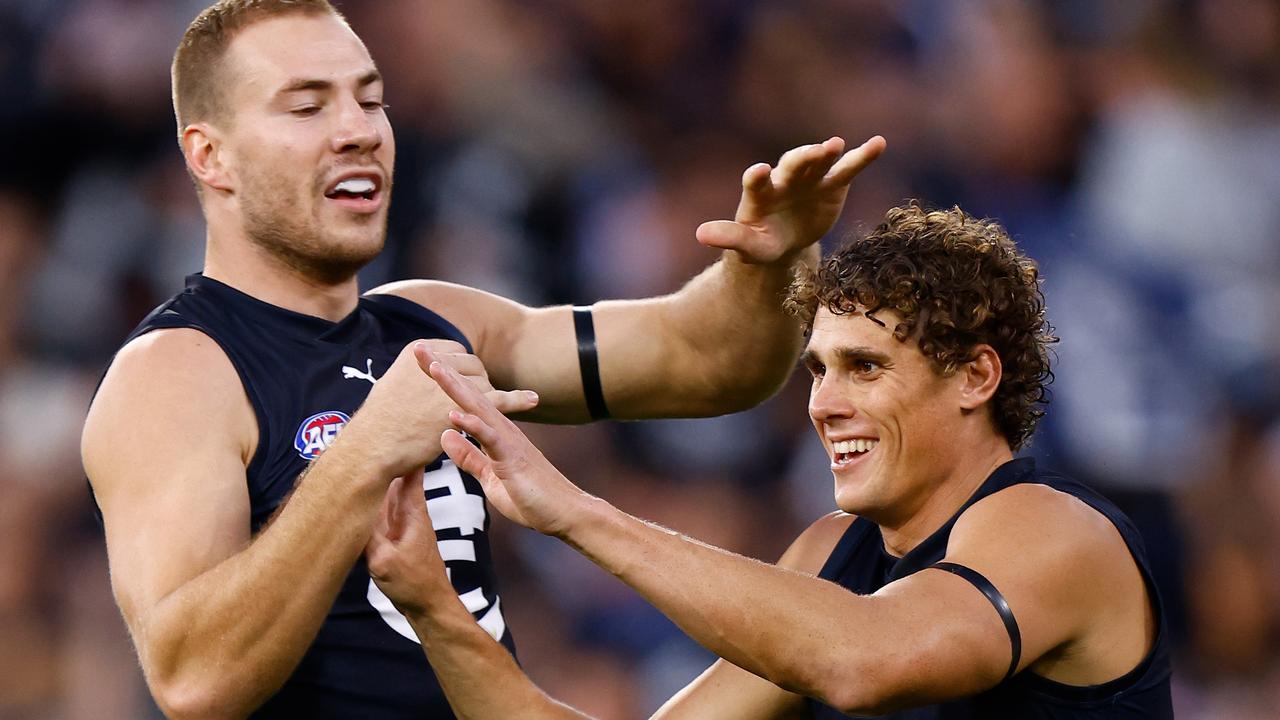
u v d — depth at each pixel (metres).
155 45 31.42
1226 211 31.38
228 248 12.82
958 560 11.28
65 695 25.62
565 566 25.91
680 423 27.22
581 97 31.66
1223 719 25.95
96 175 30.42
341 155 12.53
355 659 12.22
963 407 11.91
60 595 26.41
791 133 32.34
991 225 12.55
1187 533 27.12
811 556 13.17
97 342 28.88
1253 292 30.47
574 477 26.77
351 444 11.17
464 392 10.91
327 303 12.95
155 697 11.38
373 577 11.49
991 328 11.86
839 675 10.59
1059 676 11.66
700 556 10.80
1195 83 32.81
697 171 31.36
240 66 12.55
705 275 14.59
